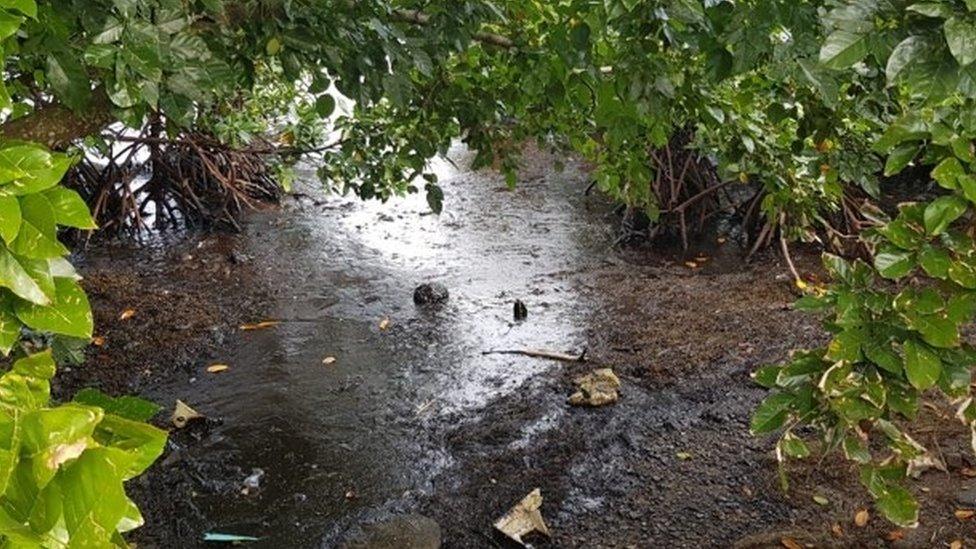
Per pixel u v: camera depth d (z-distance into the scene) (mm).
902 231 1290
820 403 1504
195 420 4156
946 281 1326
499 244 6508
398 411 4301
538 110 2867
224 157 7129
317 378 4625
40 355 811
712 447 3871
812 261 5953
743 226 6395
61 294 907
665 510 3496
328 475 3828
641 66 2051
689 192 6707
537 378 4566
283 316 5398
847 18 1139
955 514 3271
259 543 3434
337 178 5141
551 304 5477
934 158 1268
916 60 1079
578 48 2029
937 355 1334
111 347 4957
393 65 2131
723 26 1850
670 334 4953
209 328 5211
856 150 2635
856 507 3391
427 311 5410
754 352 4676
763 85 2525
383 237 6680
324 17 2041
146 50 1465
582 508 3549
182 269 6191
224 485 3756
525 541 3359
